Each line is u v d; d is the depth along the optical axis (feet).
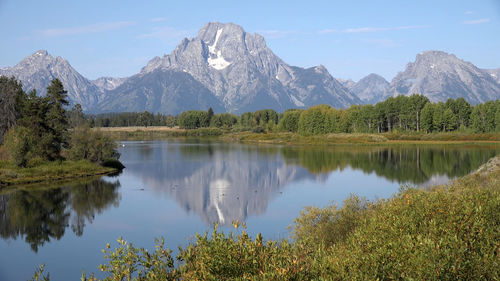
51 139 214.48
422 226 27.94
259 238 23.95
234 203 133.49
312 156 285.02
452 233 24.84
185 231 98.99
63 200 138.31
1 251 85.10
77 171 198.80
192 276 21.77
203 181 181.68
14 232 99.25
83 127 226.79
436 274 19.92
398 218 29.43
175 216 115.85
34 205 130.00
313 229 58.44
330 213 61.67
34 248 87.04
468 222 26.61
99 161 222.48
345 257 23.97
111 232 99.19
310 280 20.76
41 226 104.94
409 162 228.43
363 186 157.69
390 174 185.78
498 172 98.12
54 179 183.93
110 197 144.46
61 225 106.11
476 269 20.66
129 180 183.73
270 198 140.77
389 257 22.74
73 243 90.48
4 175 174.60
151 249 82.33
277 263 21.48
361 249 25.04
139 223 107.86
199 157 288.30
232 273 21.95
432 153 276.41
